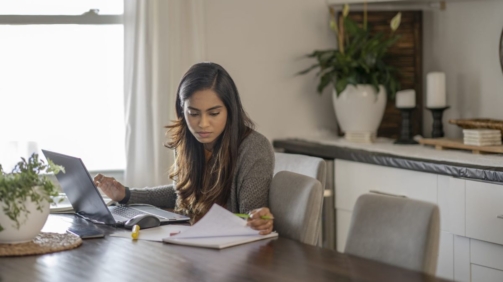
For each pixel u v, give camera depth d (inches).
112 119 143.9
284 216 82.7
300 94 152.3
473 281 107.3
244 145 89.4
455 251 110.1
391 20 147.0
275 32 149.1
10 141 136.7
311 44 151.9
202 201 91.2
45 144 141.2
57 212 96.5
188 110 87.5
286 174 85.7
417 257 66.9
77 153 143.0
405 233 68.7
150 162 136.0
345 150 130.6
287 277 62.1
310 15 151.3
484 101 136.5
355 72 141.1
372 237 71.8
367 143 140.4
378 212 72.2
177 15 136.8
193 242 74.7
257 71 148.3
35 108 140.2
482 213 103.9
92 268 66.4
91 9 140.1
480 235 104.3
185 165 93.8
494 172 101.5
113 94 143.6
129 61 135.4
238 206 90.4
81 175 84.9
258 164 88.5
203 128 87.0
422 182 115.6
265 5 147.9
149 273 64.3
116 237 79.1
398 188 120.5
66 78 141.3
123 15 135.3
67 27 140.4
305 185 81.7
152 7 134.6
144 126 135.8
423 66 149.7
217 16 144.4
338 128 152.9
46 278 63.5
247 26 146.9
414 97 137.3
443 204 112.0
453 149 126.8
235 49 146.3
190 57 140.1
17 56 138.3
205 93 86.5
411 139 137.5
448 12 143.3
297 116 152.6
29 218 74.5
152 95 135.9
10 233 74.2
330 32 152.7
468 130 120.9
